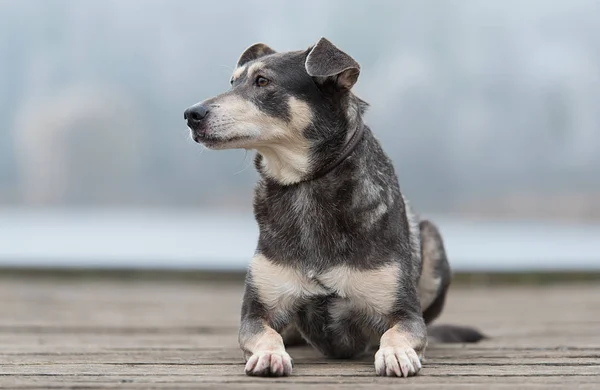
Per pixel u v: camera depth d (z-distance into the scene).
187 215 15.98
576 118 14.12
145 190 16.03
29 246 13.33
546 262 11.55
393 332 4.35
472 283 11.26
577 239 12.92
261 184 4.88
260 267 4.65
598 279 11.34
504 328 7.05
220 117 4.70
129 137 15.72
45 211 16.09
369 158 4.71
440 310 5.88
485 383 3.79
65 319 7.77
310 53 4.64
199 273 11.77
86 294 10.49
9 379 3.88
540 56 14.00
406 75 13.67
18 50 15.34
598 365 4.52
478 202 14.34
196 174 15.85
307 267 4.56
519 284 11.29
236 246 13.09
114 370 4.26
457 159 14.09
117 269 11.88
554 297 10.06
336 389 3.57
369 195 4.59
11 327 7.08
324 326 4.75
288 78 4.78
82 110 15.62
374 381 3.84
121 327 7.13
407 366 3.99
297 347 5.62
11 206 16.28
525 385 3.72
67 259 12.12
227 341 6.11
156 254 12.53
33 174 16.00
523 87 14.06
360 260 4.52
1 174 16.03
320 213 4.55
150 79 15.16
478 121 14.12
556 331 6.75
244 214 16.16
